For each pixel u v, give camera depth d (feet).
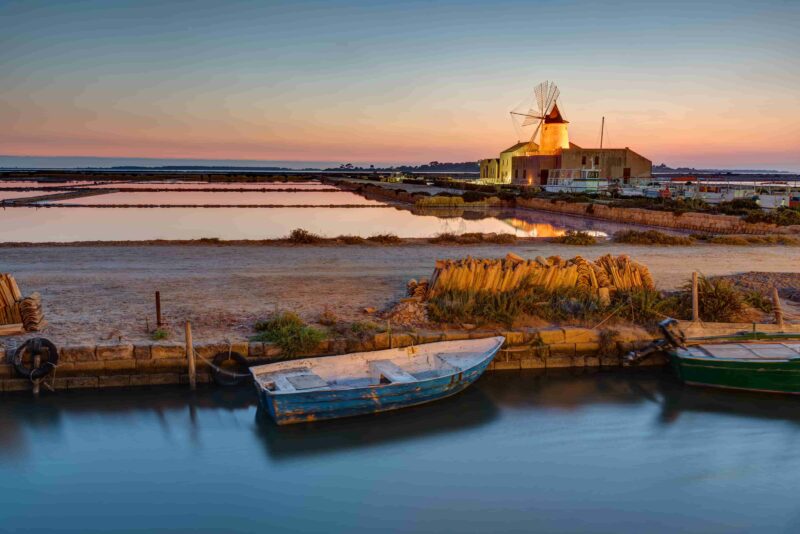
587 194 180.34
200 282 54.80
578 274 46.65
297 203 187.42
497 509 26.66
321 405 32.37
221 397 35.91
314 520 25.89
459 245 82.02
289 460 30.17
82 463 29.63
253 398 35.96
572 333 41.68
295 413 32.19
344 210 165.27
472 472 29.43
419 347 37.45
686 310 44.65
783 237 88.63
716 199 150.61
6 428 32.42
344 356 35.60
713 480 28.96
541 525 25.63
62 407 34.63
